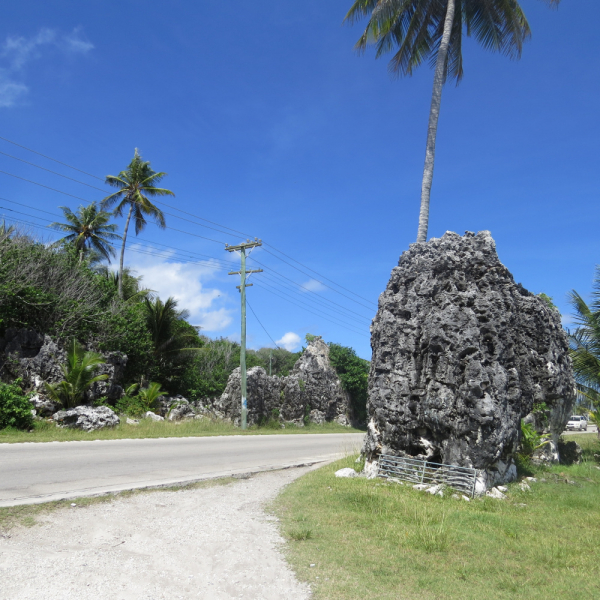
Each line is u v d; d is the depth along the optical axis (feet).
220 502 27.73
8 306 63.26
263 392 105.91
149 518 23.70
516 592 17.52
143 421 71.67
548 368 47.29
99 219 132.16
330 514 25.89
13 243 68.49
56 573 16.78
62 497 24.72
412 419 36.37
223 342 159.22
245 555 19.56
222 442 60.59
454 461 33.96
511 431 35.32
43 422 56.39
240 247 95.04
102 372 71.20
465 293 36.35
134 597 15.61
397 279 40.09
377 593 16.81
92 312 78.07
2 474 29.91
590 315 62.03
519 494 33.86
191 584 16.85
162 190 132.16
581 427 155.12
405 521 25.29
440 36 60.23
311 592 16.66
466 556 20.90
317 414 127.03
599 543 23.94
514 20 55.83
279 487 33.06
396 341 37.68
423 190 52.70
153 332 96.12
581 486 39.60
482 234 41.29
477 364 33.47
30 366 61.46
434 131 53.62
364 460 42.01
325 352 143.02
